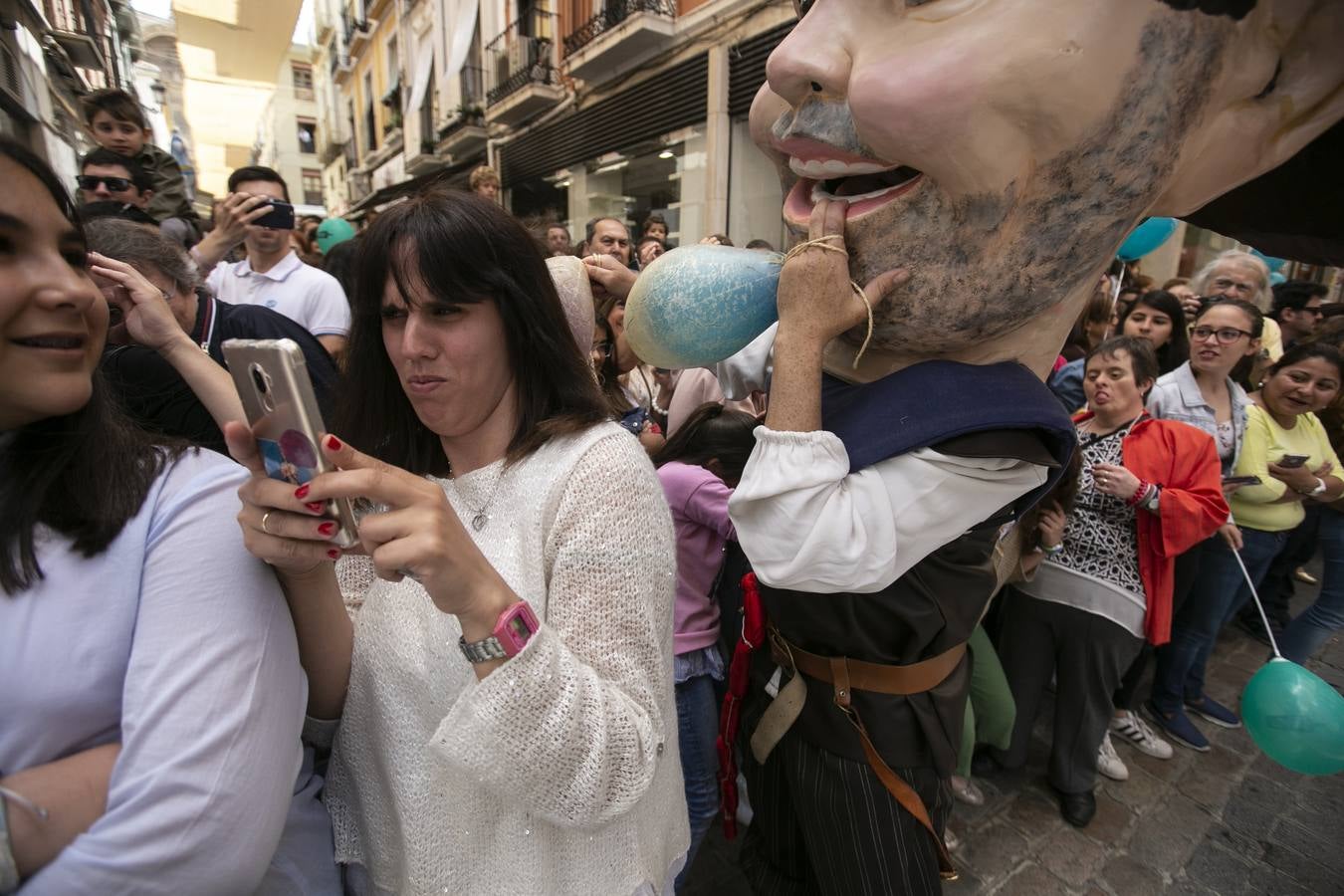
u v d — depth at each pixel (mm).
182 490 706
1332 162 975
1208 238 8094
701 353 1044
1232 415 2742
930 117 759
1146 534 2156
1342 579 2768
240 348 595
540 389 928
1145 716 2883
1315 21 795
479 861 841
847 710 1272
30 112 6152
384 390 1009
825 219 941
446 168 14156
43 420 679
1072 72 729
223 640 669
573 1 9125
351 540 638
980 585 1273
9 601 628
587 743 690
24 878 582
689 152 7578
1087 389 2410
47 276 626
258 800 663
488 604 658
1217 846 2213
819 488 930
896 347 1041
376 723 897
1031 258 867
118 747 643
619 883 836
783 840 1540
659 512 864
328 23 20734
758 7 6555
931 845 1320
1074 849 2189
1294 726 1402
